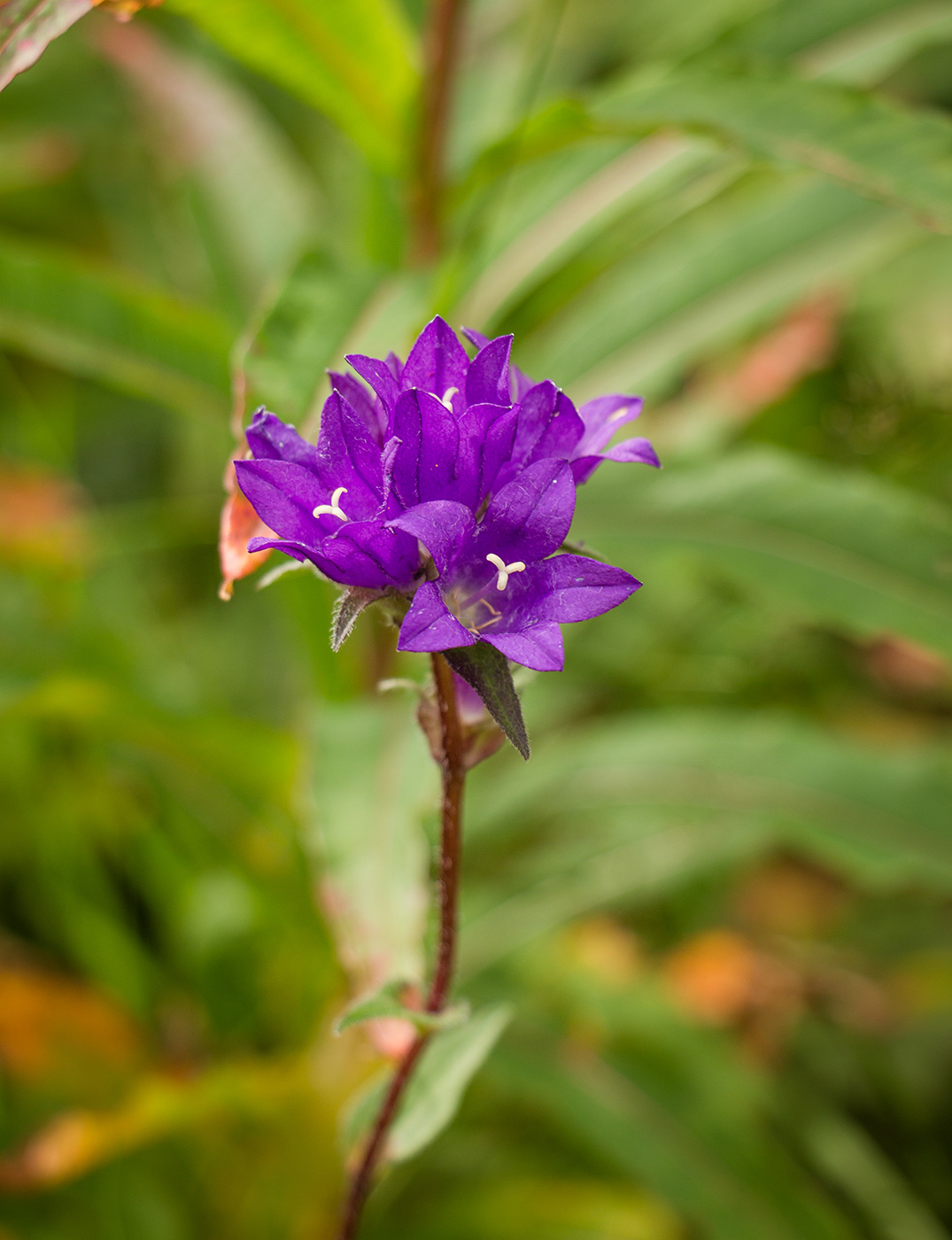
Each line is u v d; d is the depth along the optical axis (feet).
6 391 3.01
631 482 1.80
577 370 1.96
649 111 1.64
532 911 1.94
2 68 1.41
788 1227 1.72
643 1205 1.89
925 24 1.85
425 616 1.31
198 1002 2.07
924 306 2.69
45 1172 1.67
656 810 1.85
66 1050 1.95
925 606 1.71
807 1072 2.19
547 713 2.51
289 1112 1.81
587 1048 1.83
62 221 2.99
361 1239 1.86
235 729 1.77
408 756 1.67
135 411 3.24
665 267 2.00
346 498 1.36
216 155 2.24
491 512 1.35
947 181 1.55
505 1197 1.89
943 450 2.71
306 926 1.90
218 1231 1.90
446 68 1.68
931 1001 2.18
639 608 2.64
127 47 2.30
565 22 3.23
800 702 2.63
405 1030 1.52
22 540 2.35
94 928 2.09
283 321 1.55
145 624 2.63
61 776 2.18
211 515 2.50
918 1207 2.02
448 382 1.39
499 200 1.85
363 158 1.85
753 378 2.52
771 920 2.49
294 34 1.64
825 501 1.74
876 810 1.76
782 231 1.92
